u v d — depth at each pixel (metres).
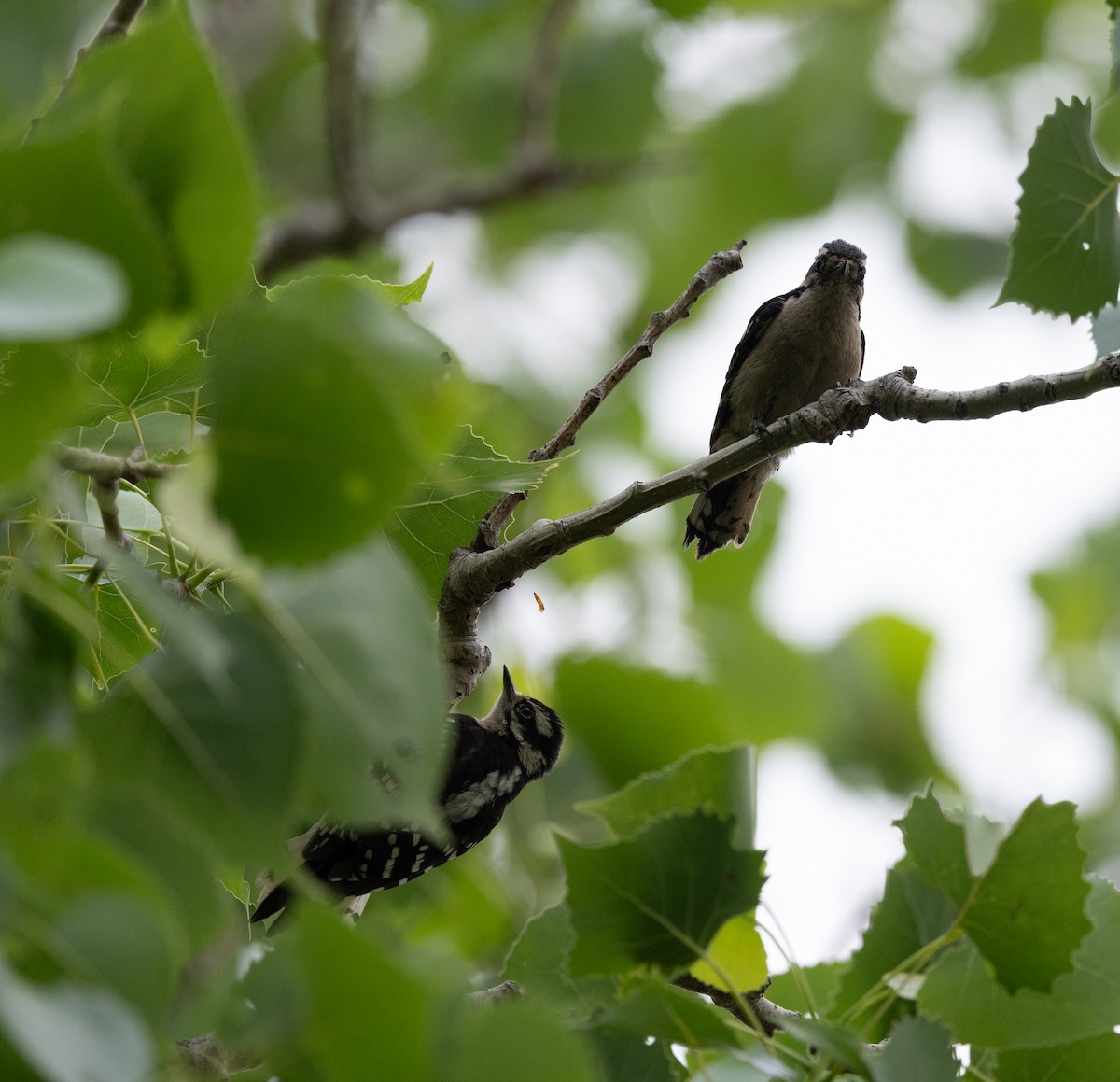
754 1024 5.54
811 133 22.81
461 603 7.68
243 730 3.79
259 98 23.81
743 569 18.08
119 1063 3.00
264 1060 3.71
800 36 23.19
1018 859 5.75
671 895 5.66
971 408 7.54
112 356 4.80
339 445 3.73
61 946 3.21
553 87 19.34
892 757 18.23
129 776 3.73
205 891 3.88
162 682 3.83
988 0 22.86
